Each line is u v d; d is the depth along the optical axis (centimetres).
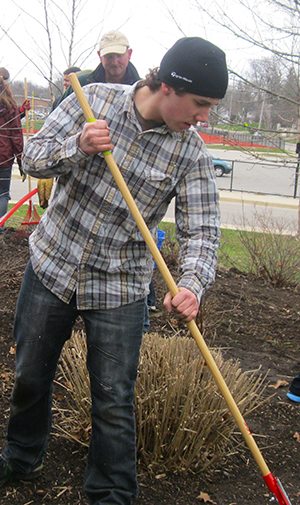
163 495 254
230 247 877
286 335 484
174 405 273
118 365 208
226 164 2433
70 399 318
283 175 2592
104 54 367
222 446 284
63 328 219
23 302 218
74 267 208
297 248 683
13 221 795
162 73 184
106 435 207
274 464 290
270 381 386
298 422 333
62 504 241
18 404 228
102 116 200
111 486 209
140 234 209
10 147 588
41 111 715
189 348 312
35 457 243
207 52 178
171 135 201
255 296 590
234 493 262
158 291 523
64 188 210
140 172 201
